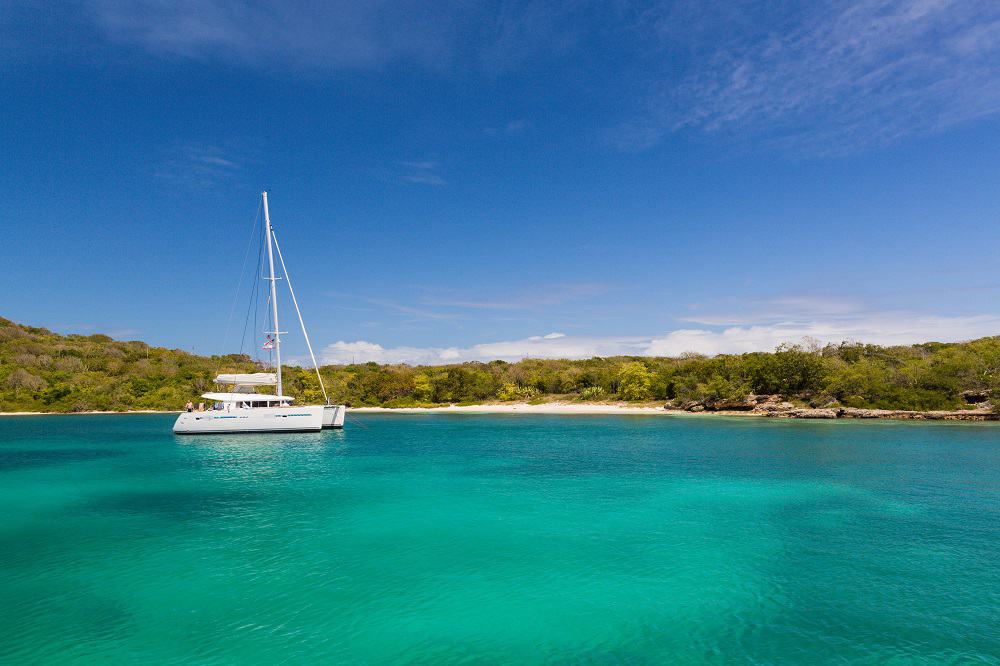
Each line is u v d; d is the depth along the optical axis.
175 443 50.06
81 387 106.75
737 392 79.44
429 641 12.28
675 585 15.38
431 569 16.59
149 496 27.12
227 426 55.03
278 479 31.61
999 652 11.70
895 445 42.94
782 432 53.12
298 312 59.84
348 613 13.64
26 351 124.88
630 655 11.69
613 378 104.75
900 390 69.12
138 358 133.38
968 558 17.41
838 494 26.47
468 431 60.75
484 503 25.16
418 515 23.03
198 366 125.94
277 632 12.66
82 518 22.86
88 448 46.97
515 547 18.66
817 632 12.64
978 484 28.55
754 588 15.15
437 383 114.06
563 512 23.42
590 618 13.38
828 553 17.97
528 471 33.75
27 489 29.14
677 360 120.81
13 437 56.47
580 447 45.19
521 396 110.62
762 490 27.47
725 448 43.00
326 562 17.25
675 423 66.50
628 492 27.31
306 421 56.28
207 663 11.36
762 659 11.48
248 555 17.92
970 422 59.56
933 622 13.09
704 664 11.30
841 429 54.62
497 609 13.87
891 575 16.03
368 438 53.50
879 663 11.31
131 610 13.80
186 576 16.08
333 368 139.38
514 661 11.47
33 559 17.62
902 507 23.95
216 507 24.69
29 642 12.20
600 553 18.05
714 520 22.02
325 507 24.55
